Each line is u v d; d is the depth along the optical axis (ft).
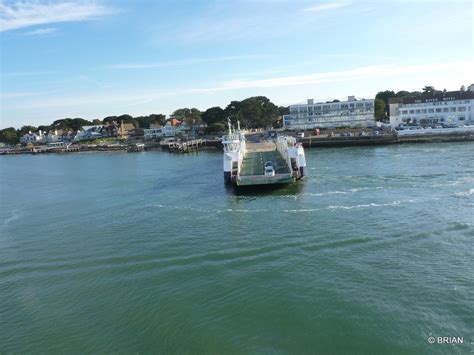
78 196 170.71
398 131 319.68
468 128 302.45
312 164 217.97
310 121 452.76
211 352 55.77
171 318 64.18
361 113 440.04
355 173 173.78
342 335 56.95
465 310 60.44
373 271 73.82
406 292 66.08
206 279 75.82
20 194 191.31
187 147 400.67
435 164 185.57
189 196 151.33
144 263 85.66
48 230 118.32
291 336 57.57
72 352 58.39
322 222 102.89
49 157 474.49
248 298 67.97
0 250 103.35
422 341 54.80
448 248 81.30
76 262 90.12
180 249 91.81
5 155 583.99
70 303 71.97
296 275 74.49
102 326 64.03
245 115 533.14
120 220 122.01
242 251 87.25
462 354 52.08
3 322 67.62
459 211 104.68
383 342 55.06
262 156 209.56
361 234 91.97
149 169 259.60
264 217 111.75
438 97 414.41
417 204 113.70
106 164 321.32
